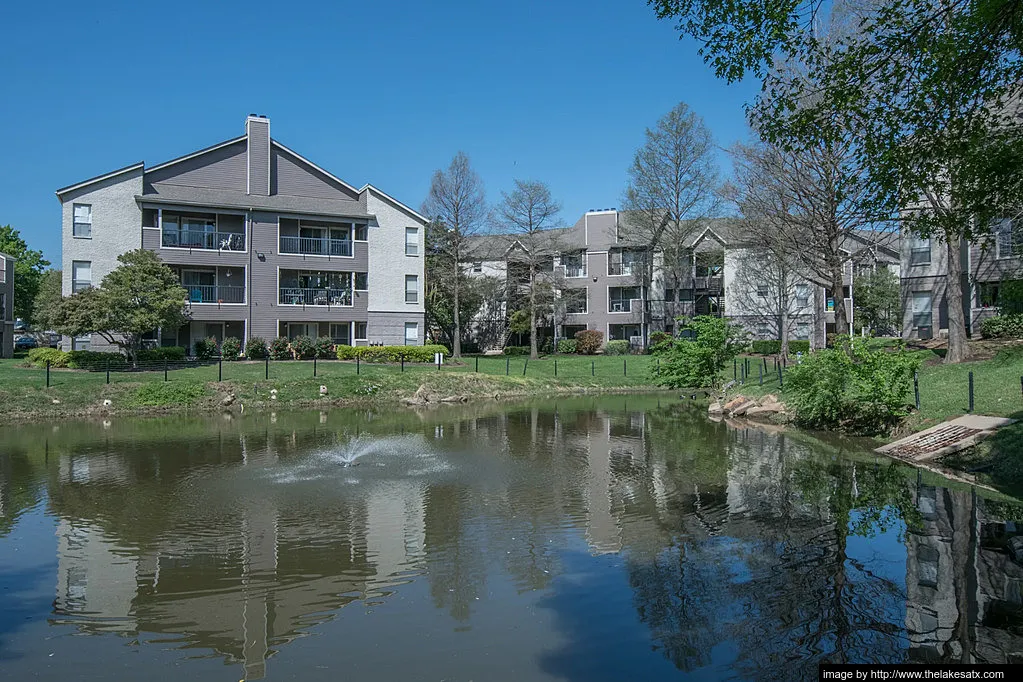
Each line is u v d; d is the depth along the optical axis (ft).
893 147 29.60
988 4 25.44
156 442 53.78
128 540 28.35
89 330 89.10
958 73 27.76
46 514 32.19
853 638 18.94
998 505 32.27
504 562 25.57
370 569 24.90
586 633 19.60
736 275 147.13
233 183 118.42
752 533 28.71
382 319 128.16
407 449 50.70
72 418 69.31
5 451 49.39
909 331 99.30
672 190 144.66
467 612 21.11
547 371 115.85
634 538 28.32
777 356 115.75
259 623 20.52
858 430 55.21
